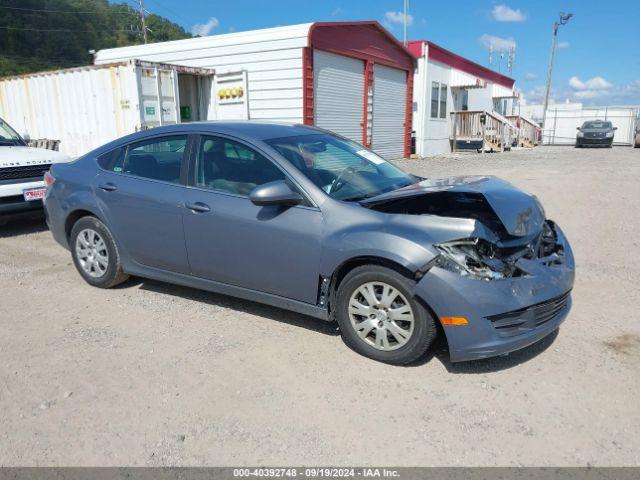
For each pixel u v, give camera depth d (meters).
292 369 3.55
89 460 2.71
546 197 10.06
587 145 29.05
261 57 13.21
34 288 5.12
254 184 4.03
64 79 12.40
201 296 4.88
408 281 3.36
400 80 18.48
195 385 3.37
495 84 29.67
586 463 2.65
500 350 3.26
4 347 3.89
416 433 2.89
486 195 3.73
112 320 4.36
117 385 3.38
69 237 5.28
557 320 3.55
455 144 23.86
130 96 11.26
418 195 3.70
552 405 3.12
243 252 4.03
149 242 4.57
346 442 2.83
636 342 3.91
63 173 5.16
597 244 6.69
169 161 4.50
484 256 3.38
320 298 3.81
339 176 4.10
